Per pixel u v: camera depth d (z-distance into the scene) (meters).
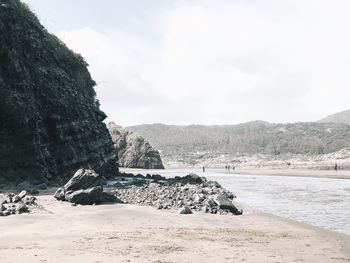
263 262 12.97
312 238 18.05
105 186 39.72
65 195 26.81
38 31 49.53
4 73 37.69
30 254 12.95
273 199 37.75
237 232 19.05
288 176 93.88
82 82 58.44
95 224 19.48
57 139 44.16
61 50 56.00
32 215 21.14
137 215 22.67
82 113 51.56
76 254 13.08
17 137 37.97
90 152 51.53
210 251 14.32
